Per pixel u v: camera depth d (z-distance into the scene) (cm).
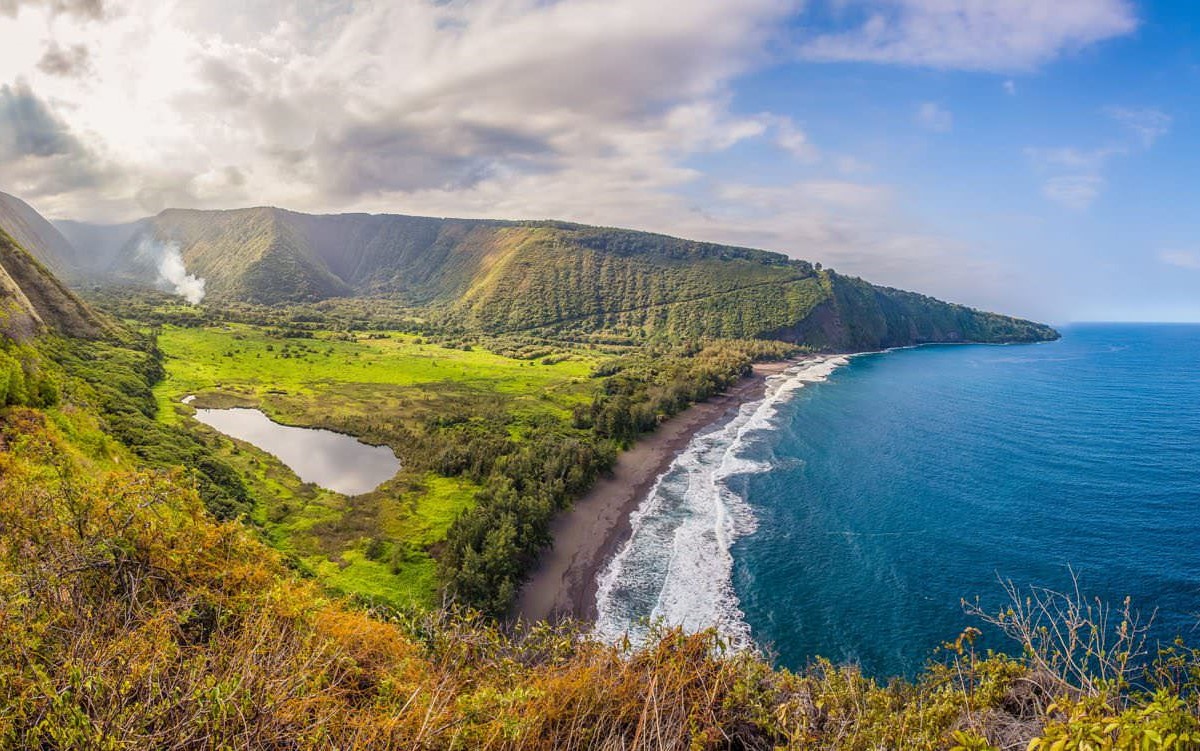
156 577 693
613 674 692
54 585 586
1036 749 448
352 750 518
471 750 565
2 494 699
